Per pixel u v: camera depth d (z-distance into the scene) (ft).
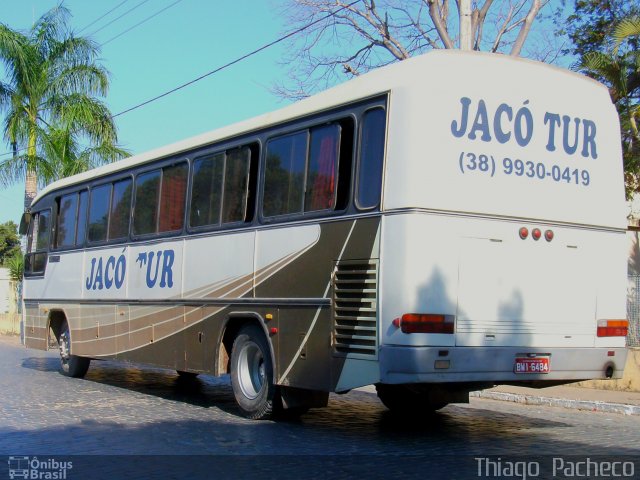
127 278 41.32
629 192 62.39
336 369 26.91
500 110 26.58
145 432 29.84
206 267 34.76
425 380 24.36
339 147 27.89
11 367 56.95
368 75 27.66
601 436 30.25
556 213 27.48
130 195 42.01
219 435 29.19
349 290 26.63
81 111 85.25
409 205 24.80
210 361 34.12
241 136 33.42
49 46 88.69
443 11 60.13
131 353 40.63
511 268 26.30
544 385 28.60
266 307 30.78
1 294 114.52
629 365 44.78
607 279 28.60
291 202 29.96
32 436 29.07
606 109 29.35
